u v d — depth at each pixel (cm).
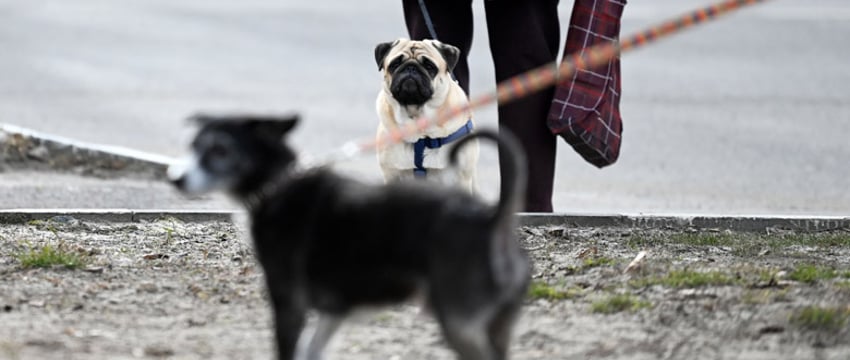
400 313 995
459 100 1309
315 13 3844
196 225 1377
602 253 1244
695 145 2052
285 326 755
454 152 755
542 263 1191
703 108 2378
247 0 4178
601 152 1333
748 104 2420
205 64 2916
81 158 1783
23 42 3241
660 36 831
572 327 963
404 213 727
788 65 2902
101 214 1395
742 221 1402
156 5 4088
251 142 749
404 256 725
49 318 977
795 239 1335
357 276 738
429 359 884
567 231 1349
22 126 2141
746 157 1962
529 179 1372
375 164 1825
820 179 1816
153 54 3067
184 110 2317
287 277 752
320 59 3006
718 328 955
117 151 1788
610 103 1330
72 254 1173
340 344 917
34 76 2728
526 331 952
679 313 995
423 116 1290
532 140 1362
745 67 2877
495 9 1348
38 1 4169
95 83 2636
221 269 1153
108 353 885
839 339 924
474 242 714
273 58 3012
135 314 996
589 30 1316
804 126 2209
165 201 1590
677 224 1400
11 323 959
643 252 1212
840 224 1405
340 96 2497
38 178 1725
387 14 3822
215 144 745
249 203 760
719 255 1241
